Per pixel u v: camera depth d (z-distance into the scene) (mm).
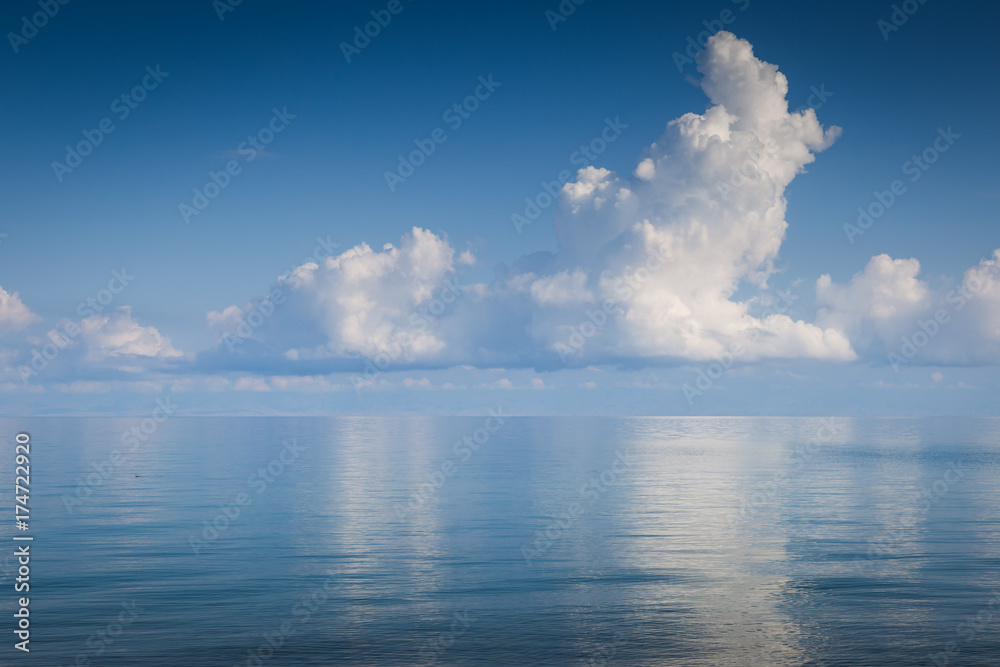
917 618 18594
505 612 19125
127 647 16547
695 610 19312
